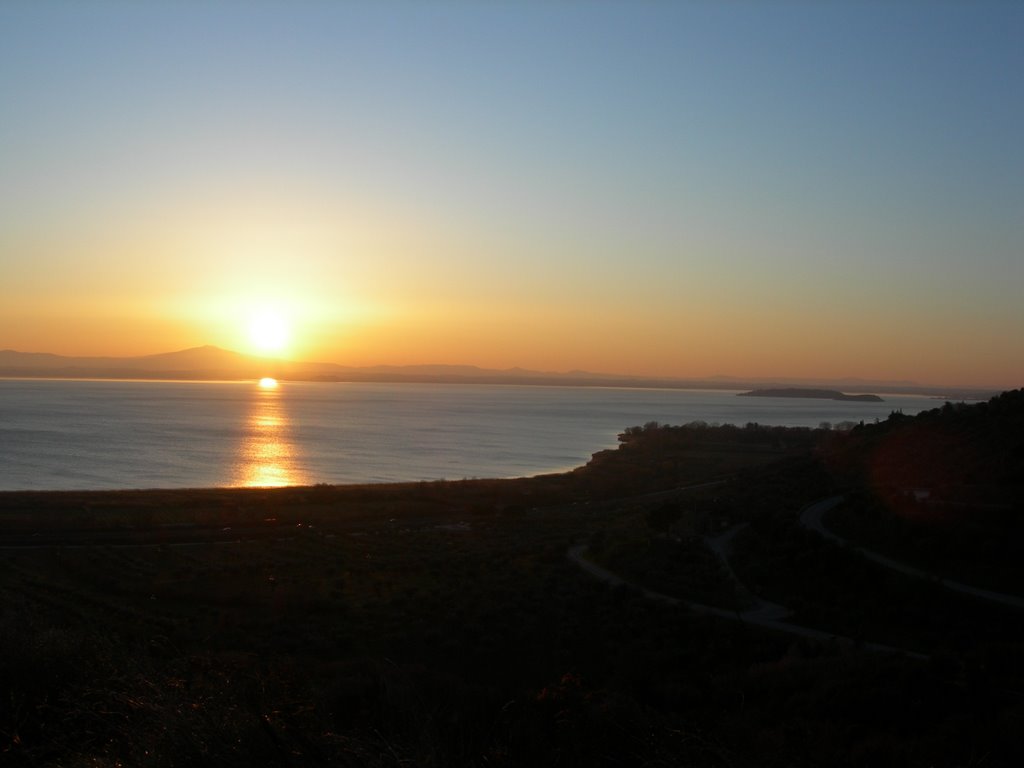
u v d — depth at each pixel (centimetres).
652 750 702
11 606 2580
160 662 887
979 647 2055
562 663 2272
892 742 1038
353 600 3475
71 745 660
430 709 799
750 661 2247
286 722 637
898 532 3641
